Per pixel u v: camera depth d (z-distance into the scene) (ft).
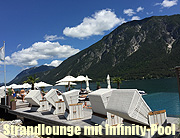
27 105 42.14
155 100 57.16
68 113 23.95
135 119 14.01
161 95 68.49
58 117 25.96
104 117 19.34
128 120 16.38
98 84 60.23
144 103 14.51
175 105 46.01
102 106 19.01
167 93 73.51
